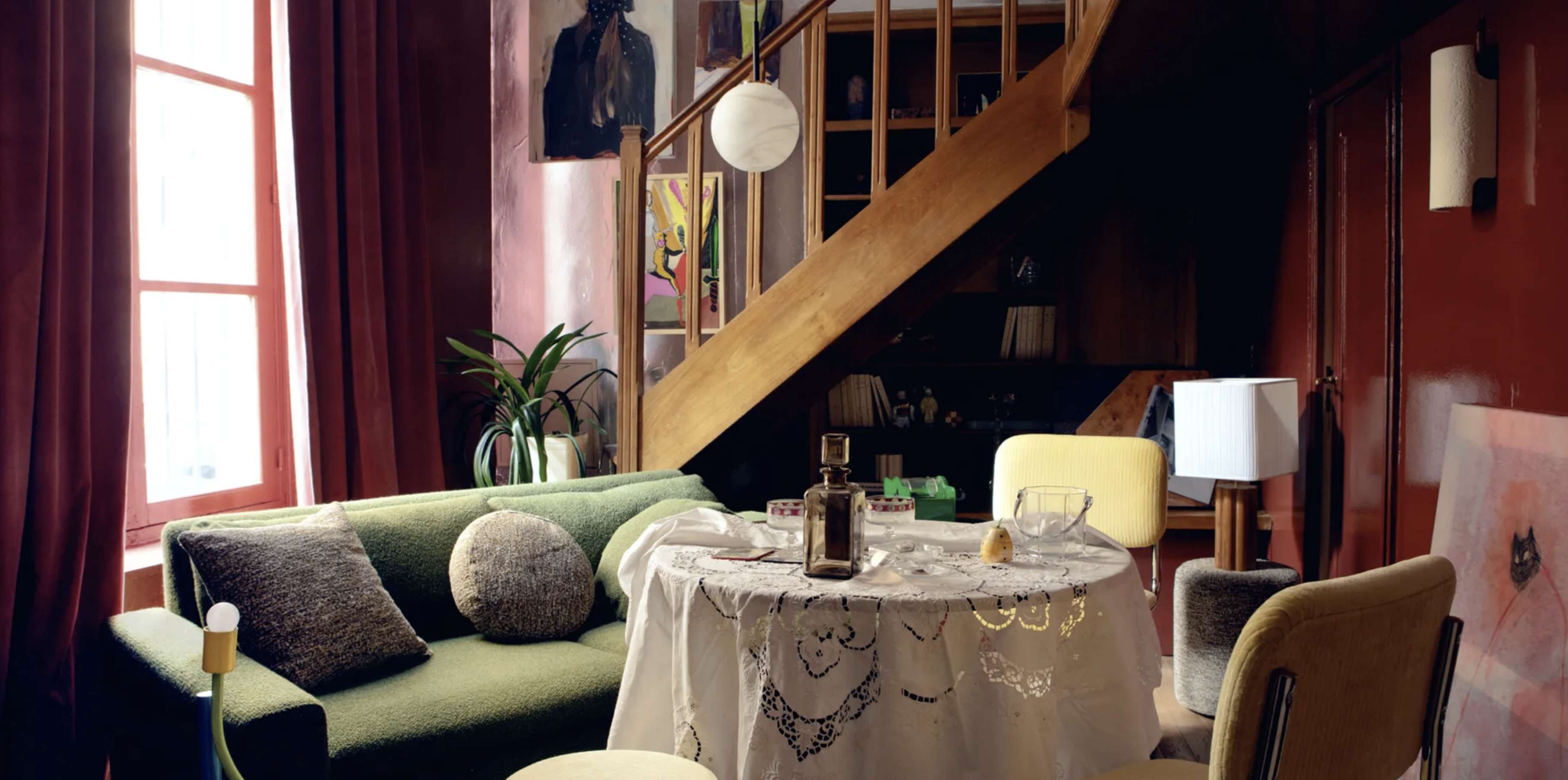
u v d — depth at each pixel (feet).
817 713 5.10
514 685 7.19
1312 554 11.36
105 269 8.84
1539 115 7.00
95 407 8.79
